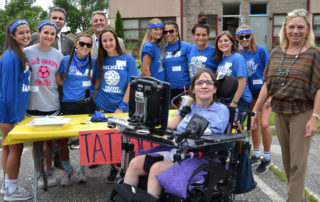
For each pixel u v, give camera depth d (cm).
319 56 282
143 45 475
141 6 1689
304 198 339
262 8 1702
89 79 401
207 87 282
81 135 322
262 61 436
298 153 297
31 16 1546
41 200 368
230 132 282
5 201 362
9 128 354
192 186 255
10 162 353
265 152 437
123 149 303
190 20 1684
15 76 340
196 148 254
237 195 374
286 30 295
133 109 278
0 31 1367
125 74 408
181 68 468
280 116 312
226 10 1745
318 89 283
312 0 1625
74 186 408
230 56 407
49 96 384
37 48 375
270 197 368
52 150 373
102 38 392
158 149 303
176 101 478
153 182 258
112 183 416
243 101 418
